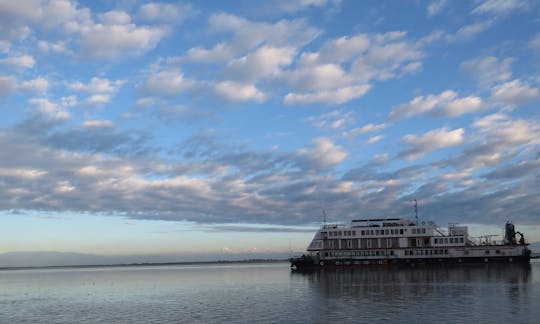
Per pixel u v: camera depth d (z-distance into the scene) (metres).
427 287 107.00
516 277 127.38
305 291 111.19
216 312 81.00
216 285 148.00
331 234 193.88
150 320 75.06
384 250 188.62
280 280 156.38
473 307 75.50
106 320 76.62
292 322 68.50
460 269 167.12
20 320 79.88
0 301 112.19
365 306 80.75
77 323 74.75
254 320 71.44
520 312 69.75
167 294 119.19
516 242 187.00
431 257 186.50
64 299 113.75
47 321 78.00
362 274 158.50
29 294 132.12
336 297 94.88
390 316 69.81
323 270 191.38
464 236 186.75
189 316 77.56
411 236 187.88
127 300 106.56
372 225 195.62
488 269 164.50
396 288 107.19
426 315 69.62
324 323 66.62
